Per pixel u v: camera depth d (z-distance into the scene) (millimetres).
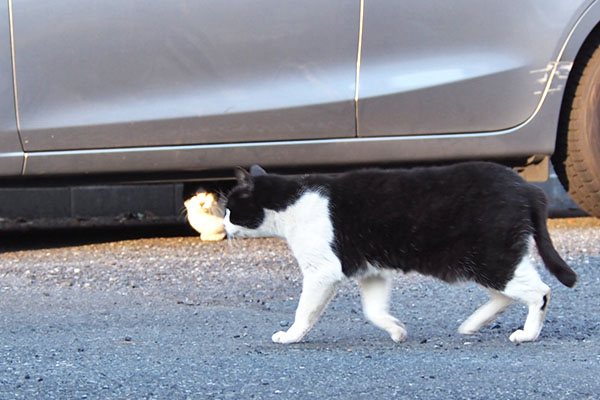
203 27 6086
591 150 6516
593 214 6945
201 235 7293
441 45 6156
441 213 3896
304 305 3994
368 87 6176
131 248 6770
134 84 6117
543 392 3006
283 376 3275
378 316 4020
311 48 6137
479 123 6246
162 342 3949
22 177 6203
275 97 6160
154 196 9289
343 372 3326
